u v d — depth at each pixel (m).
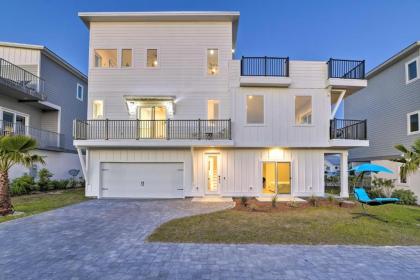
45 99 16.00
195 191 12.87
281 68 12.67
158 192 12.91
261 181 12.95
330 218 7.96
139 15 12.90
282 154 13.09
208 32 13.34
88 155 12.99
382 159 16.58
